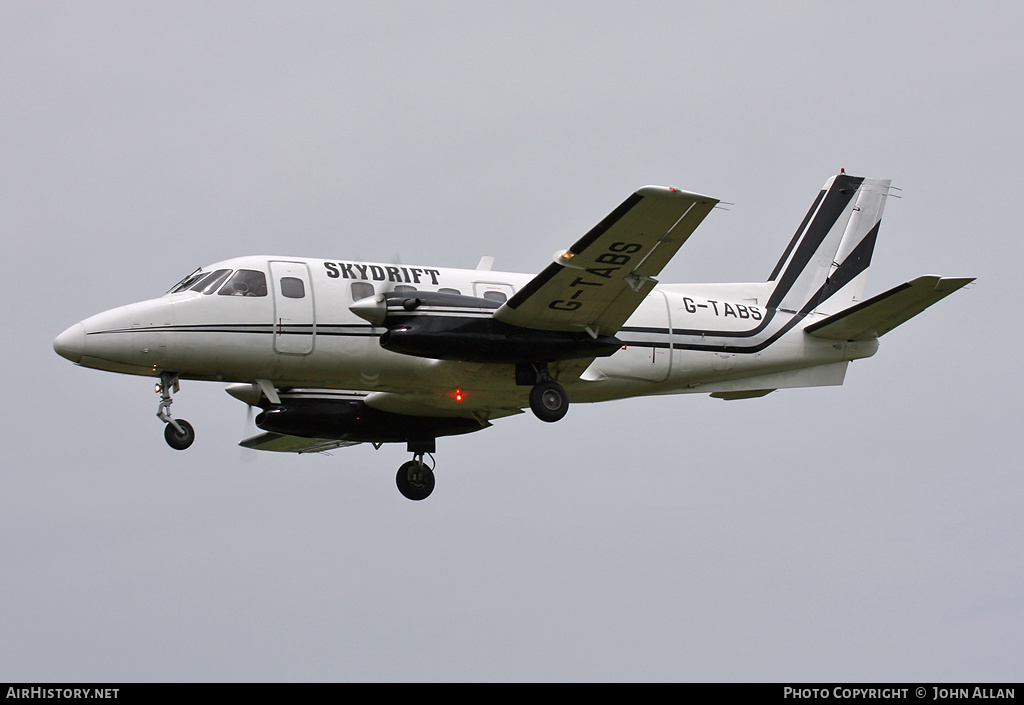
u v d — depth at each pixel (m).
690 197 41.66
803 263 64.56
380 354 51.62
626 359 56.38
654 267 45.97
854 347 62.16
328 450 68.88
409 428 60.97
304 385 52.78
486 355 49.16
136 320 48.44
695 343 58.38
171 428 49.62
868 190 66.75
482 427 62.62
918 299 57.72
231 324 49.47
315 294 50.91
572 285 46.75
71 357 47.91
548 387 51.12
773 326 61.03
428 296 48.62
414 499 61.56
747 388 61.03
